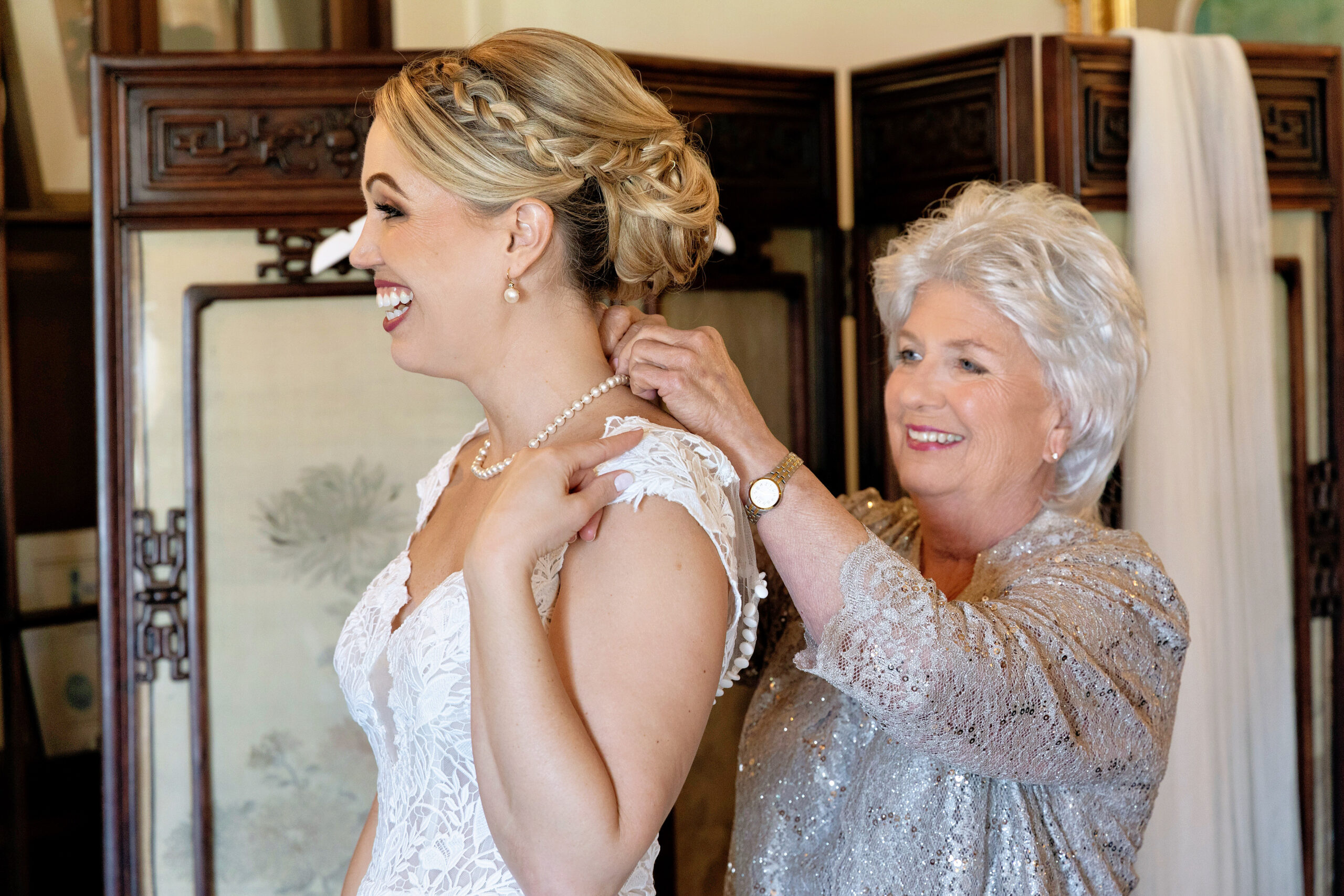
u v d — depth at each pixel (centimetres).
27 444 279
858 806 141
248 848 235
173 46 281
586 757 94
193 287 231
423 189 116
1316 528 280
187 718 234
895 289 168
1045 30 321
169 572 233
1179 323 250
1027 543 153
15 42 277
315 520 238
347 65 232
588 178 118
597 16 312
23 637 276
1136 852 144
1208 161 258
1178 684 145
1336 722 281
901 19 327
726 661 116
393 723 125
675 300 256
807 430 277
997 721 123
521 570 97
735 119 264
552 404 121
